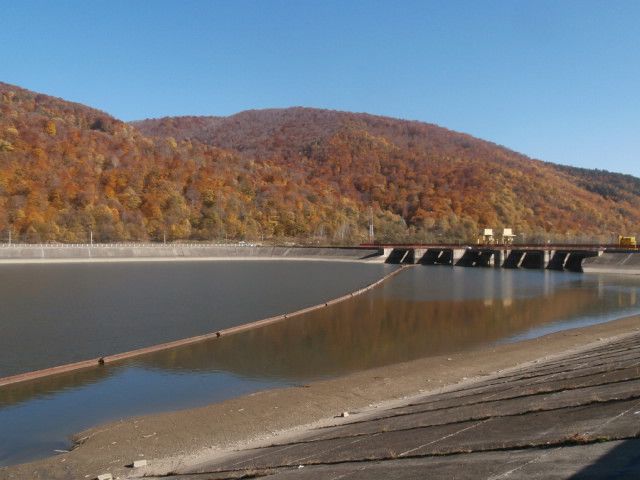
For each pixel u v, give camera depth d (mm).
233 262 147875
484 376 29000
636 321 47438
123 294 69875
